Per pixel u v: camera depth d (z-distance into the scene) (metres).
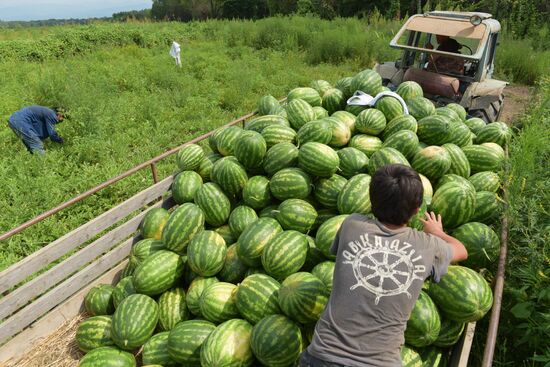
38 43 20.77
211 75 14.48
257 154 4.66
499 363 3.55
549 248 3.97
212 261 3.89
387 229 2.50
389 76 8.19
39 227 5.79
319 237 3.79
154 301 3.89
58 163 7.78
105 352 3.56
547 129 5.47
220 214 4.54
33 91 11.61
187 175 5.03
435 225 3.02
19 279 3.79
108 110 10.07
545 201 4.37
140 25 26.52
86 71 14.84
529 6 18.27
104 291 4.16
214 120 10.09
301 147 4.51
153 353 3.55
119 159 7.90
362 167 4.54
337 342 2.37
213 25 25.00
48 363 3.79
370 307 2.36
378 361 2.31
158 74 13.71
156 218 4.74
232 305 3.61
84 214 6.16
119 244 5.00
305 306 3.21
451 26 6.85
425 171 4.48
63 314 4.14
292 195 4.31
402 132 4.77
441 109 5.75
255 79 13.44
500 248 3.70
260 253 3.87
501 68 14.43
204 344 3.31
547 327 3.51
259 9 39.94
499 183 4.64
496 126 5.42
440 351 3.34
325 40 17.36
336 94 6.21
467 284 3.21
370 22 21.48
